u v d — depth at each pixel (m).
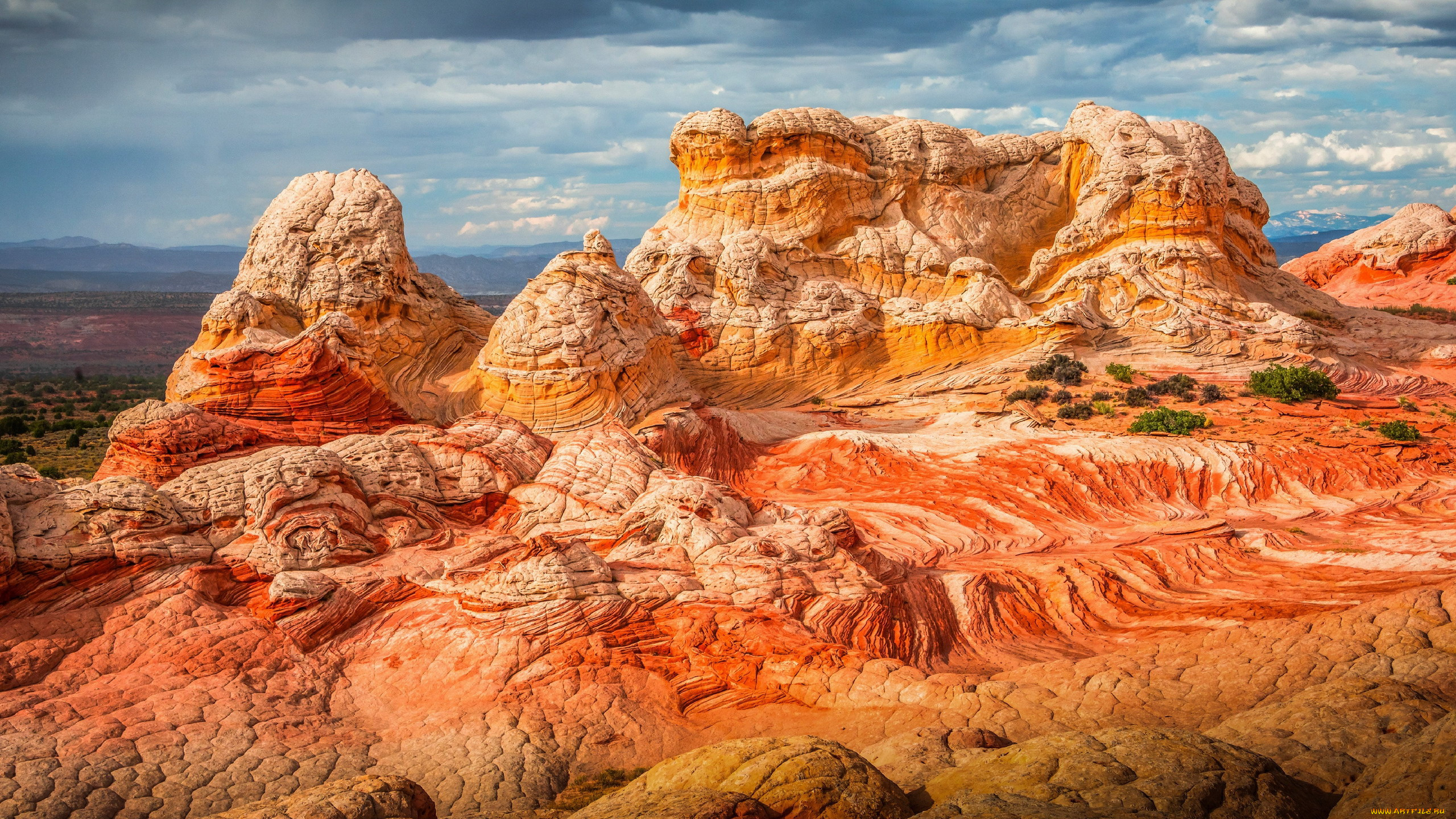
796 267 48.81
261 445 23.31
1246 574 23.73
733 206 49.50
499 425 24.97
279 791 12.88
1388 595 20.48
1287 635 15.07
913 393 43.91
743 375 45.31
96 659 15.08
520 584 17.38
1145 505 29.84
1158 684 14.55
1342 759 10.29
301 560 18.23
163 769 12.95
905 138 52.34
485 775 13.55
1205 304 47.91
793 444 35.19
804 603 18.47
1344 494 30.48
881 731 14.57
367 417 27.08
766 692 16.20
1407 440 33.75
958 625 20.47
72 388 99.00
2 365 127.00
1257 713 11.99
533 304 33.03
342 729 14.73
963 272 48.03
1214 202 50.69
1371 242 74.56
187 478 18.80
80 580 16.14
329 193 35.84
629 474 23.42
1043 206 55.72
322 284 33.97
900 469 32.31
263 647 16.09
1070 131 54.66
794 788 10.26
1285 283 56.62
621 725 15.19
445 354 36.97
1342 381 44.62
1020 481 30.30
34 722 13.37
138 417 21.23
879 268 48.94
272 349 25.77
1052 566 23.12
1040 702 14.61
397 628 17.36
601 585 17.78
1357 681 11.92
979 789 10.24
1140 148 50.66
